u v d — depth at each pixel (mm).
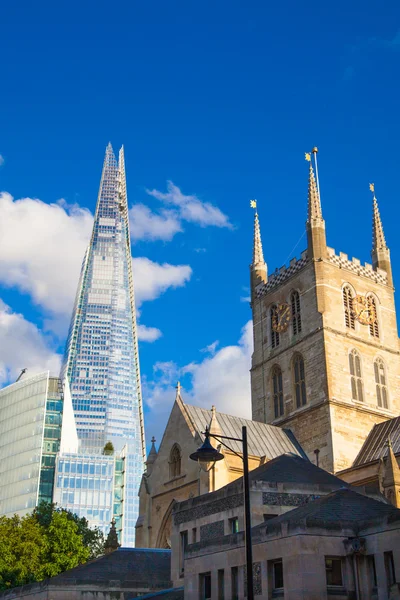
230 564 47500
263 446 86125
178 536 62562
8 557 89562
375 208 111938
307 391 93500
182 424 82750
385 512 46125
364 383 94625
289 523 43156
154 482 85312
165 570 70750
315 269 97500
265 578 43906
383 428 89875
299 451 90125
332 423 88375
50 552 93000
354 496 49625
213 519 58188
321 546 42344
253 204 118438
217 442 78250
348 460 87562
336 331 94625
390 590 39906
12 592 72438
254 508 54406
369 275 103438
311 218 100688
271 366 101500
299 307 99812
